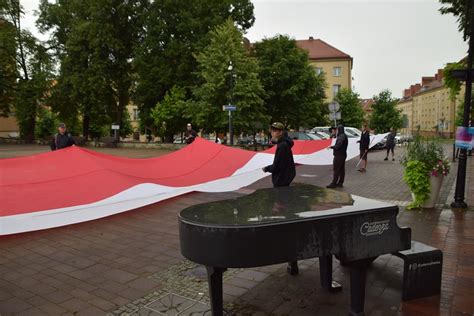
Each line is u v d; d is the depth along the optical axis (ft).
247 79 85.46
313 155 40.91
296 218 9.27
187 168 28.45
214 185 25.98
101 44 113.19
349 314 11.30
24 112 134.82
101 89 114.62
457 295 13.10
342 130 36.42
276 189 13.96
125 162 25.77
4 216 16.01
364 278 10.94
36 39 135.33
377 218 10.34
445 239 19.43
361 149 51.01
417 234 20.33
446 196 31.37
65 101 128.26
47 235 21.52
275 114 111.86
